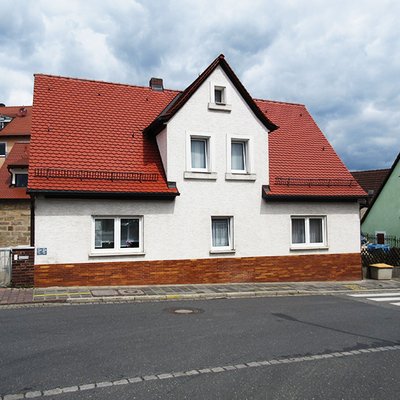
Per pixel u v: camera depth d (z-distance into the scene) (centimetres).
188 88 1608
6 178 2484
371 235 3058
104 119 1644
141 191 1438
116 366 636
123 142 1585
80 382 570
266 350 745
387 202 2919
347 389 570
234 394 542
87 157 1477
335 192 1766
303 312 1114
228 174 1595
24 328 850
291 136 1959
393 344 812
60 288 1318
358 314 1112
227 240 1612
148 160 1562
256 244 1627
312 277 1716
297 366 662
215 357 693
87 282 1371
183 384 571
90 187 1381
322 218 1777
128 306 1121
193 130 1557
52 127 1530
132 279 1430
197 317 997
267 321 979
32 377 584
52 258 1335
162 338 799
